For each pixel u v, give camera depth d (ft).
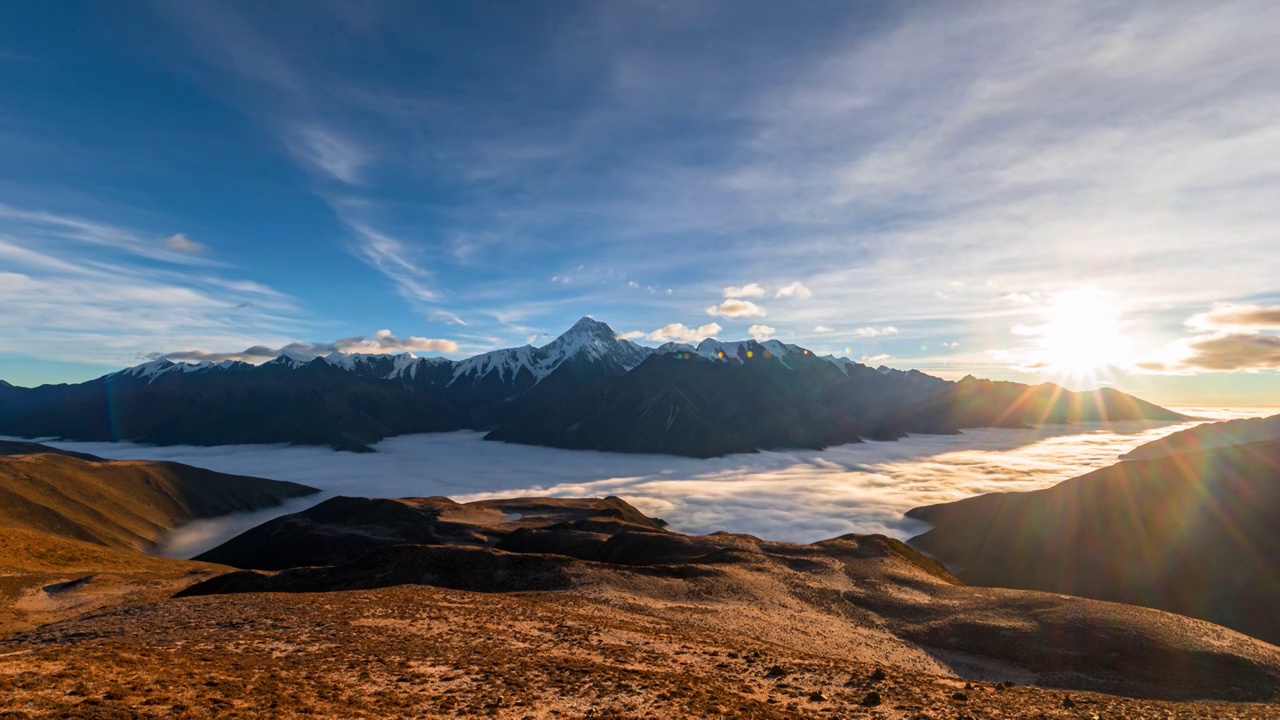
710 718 66.18
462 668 81.51
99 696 55.62
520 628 114.52
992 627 155.12
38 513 563.48
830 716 71.36
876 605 183.32
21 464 651.25
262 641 92.53
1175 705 84.84
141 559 367.45
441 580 205.87
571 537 410.93
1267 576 322.34
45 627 127.85
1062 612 159.63
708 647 109.09
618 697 72.38
